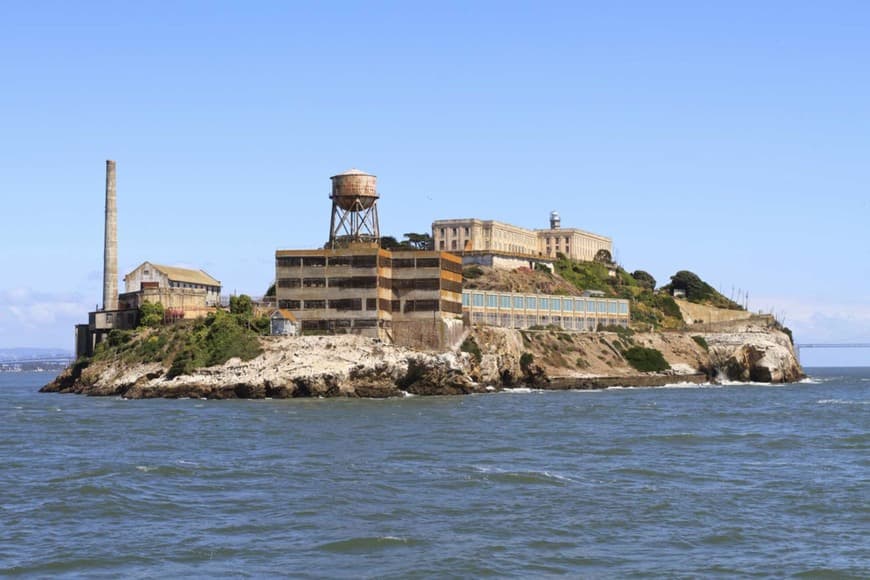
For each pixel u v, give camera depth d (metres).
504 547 59.84
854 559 57.31
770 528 64.62
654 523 65.94
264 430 119.38
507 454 96.69
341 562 57.00
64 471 87.06
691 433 115.94
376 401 174.25
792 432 118.62
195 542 61.44
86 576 54.75
